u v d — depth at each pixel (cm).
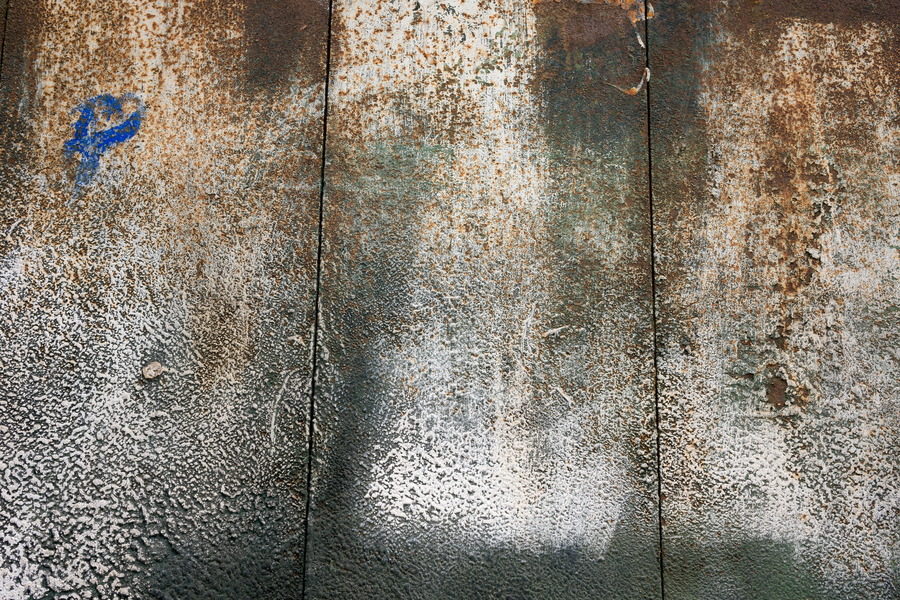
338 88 210
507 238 206
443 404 197
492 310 202
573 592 191
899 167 214
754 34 218
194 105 208
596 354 202
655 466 197
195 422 194
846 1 221
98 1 211
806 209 210
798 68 217
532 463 196
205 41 211
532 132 211
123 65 209
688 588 192
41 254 200
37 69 208
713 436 199
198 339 198
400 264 203
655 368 202
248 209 204
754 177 211
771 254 208
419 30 214
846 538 195
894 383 203
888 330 206
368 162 207
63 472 191
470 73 212
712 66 216
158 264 201
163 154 205
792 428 200
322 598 188
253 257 202
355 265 203
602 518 194
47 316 198
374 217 205
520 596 190
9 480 190
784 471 198
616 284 205
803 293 207
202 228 203
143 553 188
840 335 205
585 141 211
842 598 193
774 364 203
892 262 209
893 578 194
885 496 198
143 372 196
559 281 204
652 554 193
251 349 198
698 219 209
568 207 208
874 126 215
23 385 195
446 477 194
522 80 213
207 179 205
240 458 193
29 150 204
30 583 186
